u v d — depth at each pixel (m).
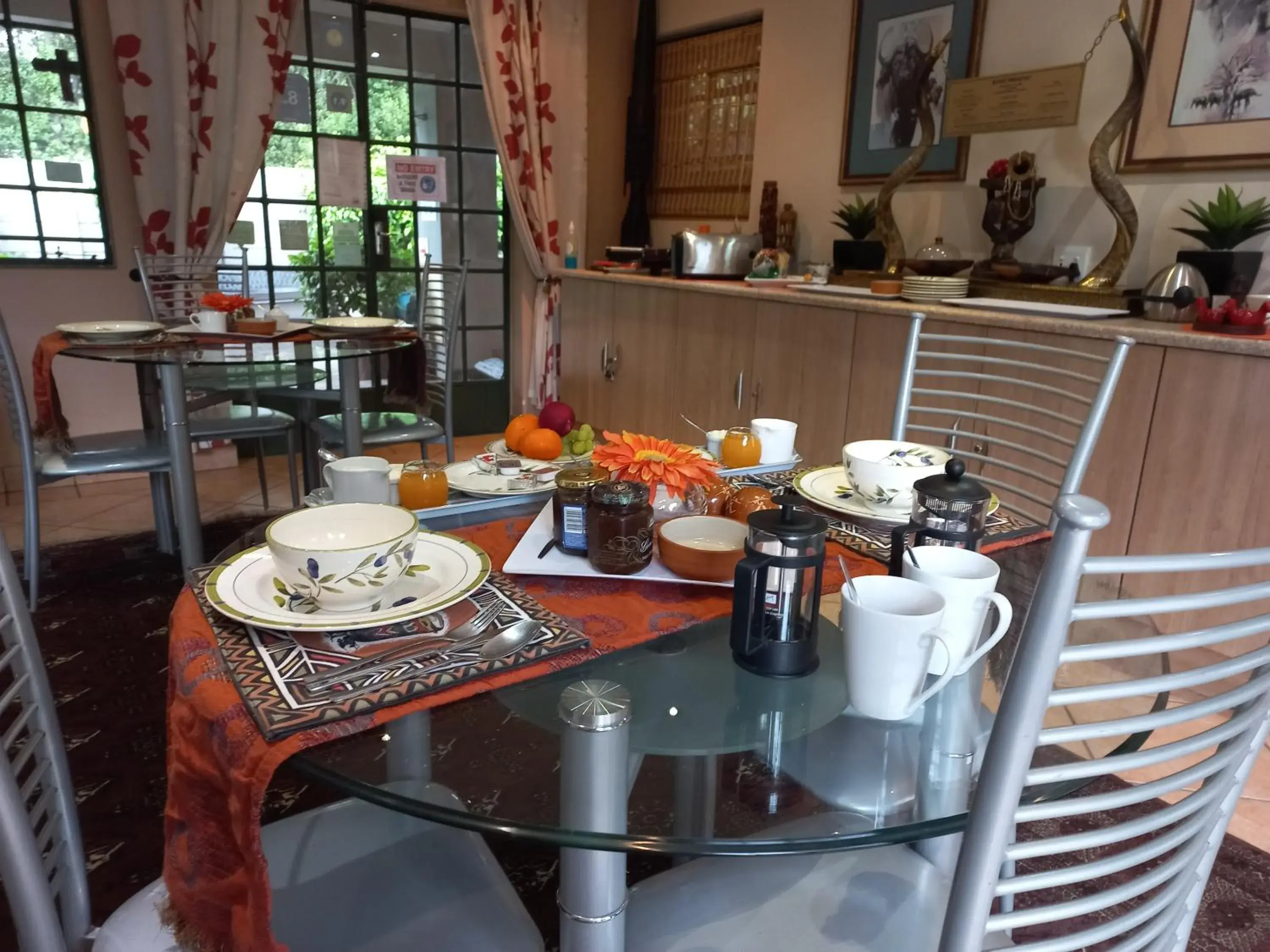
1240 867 1.60
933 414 2.56
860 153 3.43
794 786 0.77
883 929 0.94
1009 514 1.42
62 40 3.25
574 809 0.72
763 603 0.89
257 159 3.57
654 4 4.36
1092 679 1.00
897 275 3.10
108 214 3.45
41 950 0.90
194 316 2.81
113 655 2.21
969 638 0.86
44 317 3.40
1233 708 0.78
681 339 3.61
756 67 3.92
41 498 3.40
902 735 0.84
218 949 0.80
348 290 4.11
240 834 0.72
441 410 4.55
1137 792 0.65
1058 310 2.42
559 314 4.50
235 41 3.42
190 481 2.42
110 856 1.55
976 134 2.94
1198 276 2.27
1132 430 2.18
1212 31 2.37
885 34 3.25
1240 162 2.35
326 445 3.02
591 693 0.77
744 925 0.94
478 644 0.88
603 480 1.10
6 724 1.75
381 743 0.75
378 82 3.95
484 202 4.41
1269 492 1.94
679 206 4.50
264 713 0.75
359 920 0.93
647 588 1.06
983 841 0.60
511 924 0.94
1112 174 2.47
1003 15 2.88
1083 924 1.43
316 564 0.84
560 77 4.29
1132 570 0.52
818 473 1.48
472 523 1.27
